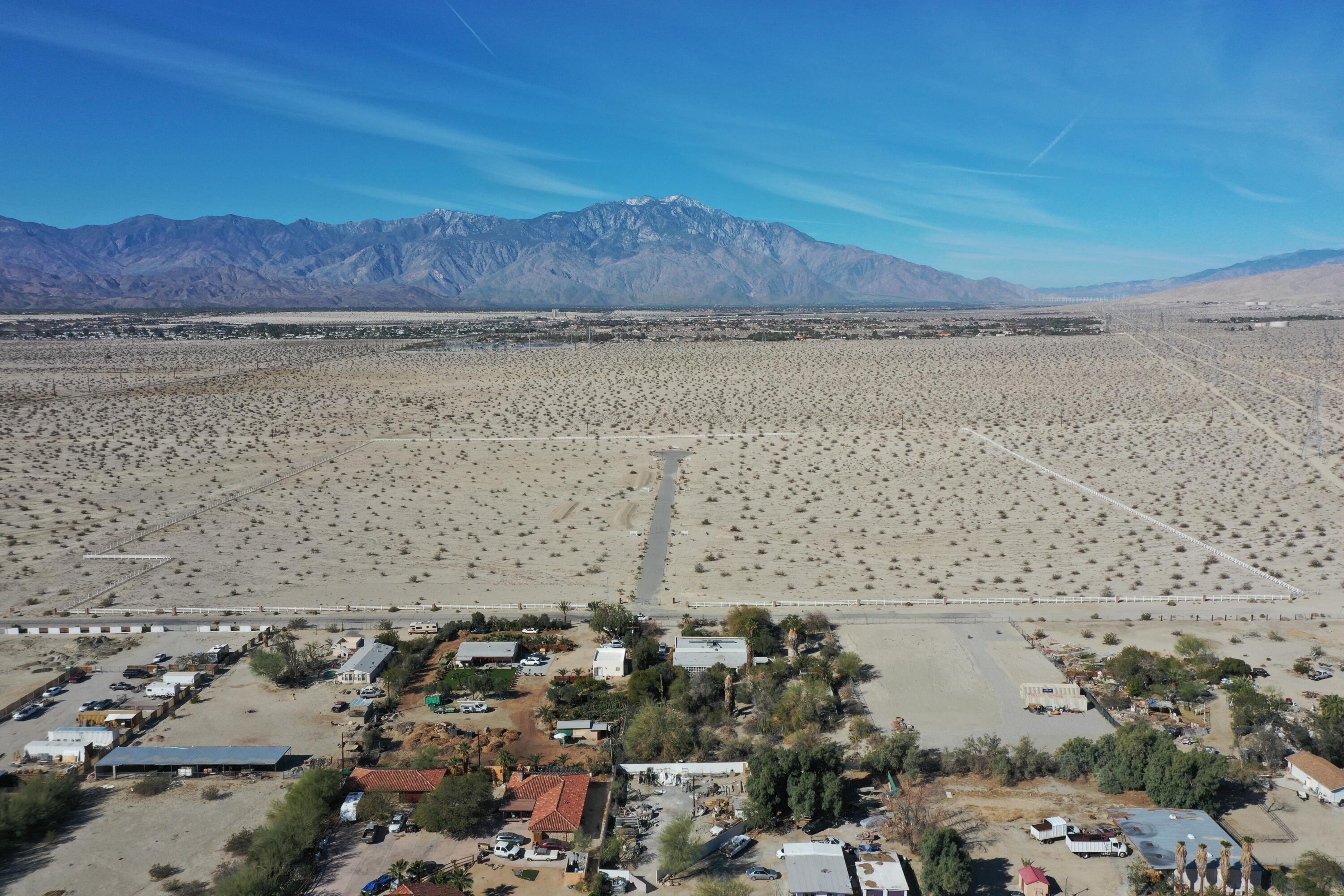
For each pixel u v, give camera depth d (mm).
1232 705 66625
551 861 51500
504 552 106125
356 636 82375
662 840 51156
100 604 89750
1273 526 112625
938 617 86125
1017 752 60031
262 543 109375
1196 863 49031
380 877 49844
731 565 101250
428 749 61562
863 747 63312
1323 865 48281
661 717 64875
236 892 46469
